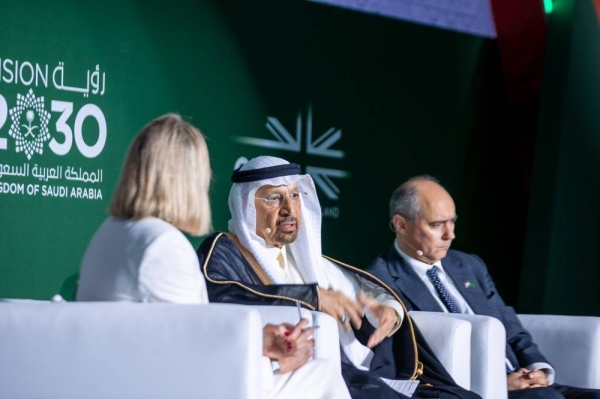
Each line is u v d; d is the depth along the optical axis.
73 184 9.42
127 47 9.88
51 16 9.26
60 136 9.32
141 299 5.29
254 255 7.45
